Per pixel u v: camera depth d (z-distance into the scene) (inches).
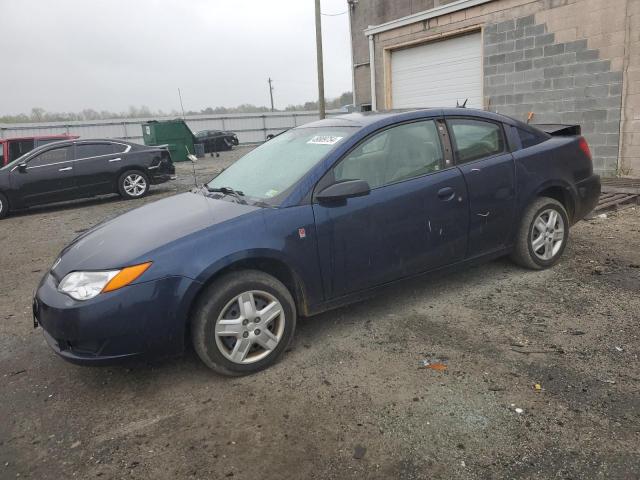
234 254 118.2
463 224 152.9
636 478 83.0
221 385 121.0
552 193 181.3
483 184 155.9
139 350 113.9
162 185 546.0
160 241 118.6
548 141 177.2
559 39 364.2
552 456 89.4
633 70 327.6
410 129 149.3
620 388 107.6
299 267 127.1
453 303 157.5
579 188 182.1
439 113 155.5
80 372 132.9
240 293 120.5
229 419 107.3
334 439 98.4
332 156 135.5
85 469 95.3
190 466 94.0
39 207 457.4
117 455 98.7
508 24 395.2
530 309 149.2
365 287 139.8
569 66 361.7
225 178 164.1
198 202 145.9
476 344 131.1
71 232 329.4
